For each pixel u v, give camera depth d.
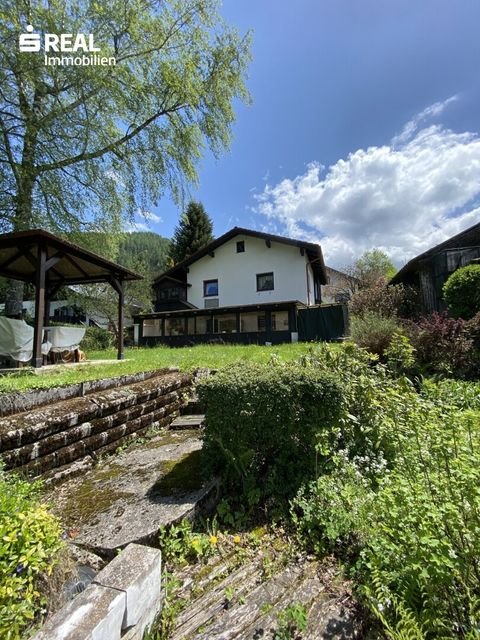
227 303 16.48
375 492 2.16
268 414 2.37
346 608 1.45
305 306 12.88
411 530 1.48
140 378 3.90
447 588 1.27
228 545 1.91
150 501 2.14
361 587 1.45
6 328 4.91
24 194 6.89
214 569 1.73
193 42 8.08
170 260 27.19
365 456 2.63
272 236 15.27
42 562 1.26
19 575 1.17
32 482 2.18
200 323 15.27
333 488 2.21
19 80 6.32
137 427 3.36
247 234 15.87
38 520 1.39
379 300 12.41
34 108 6.90
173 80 7.50
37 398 2.57
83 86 6.74
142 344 15.32
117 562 1.33
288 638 1.30
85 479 2.47
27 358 5.13
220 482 2.42
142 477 2.48
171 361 5.78
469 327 5.34
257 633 1.34
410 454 2.35
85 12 6.65
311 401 2.44
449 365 4.82
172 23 7.66
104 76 6.75
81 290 13.16
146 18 7.23
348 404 2.83
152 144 8.09
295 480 2.39
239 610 1.46
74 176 7.44
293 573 1.68
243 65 8.90
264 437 2.41
